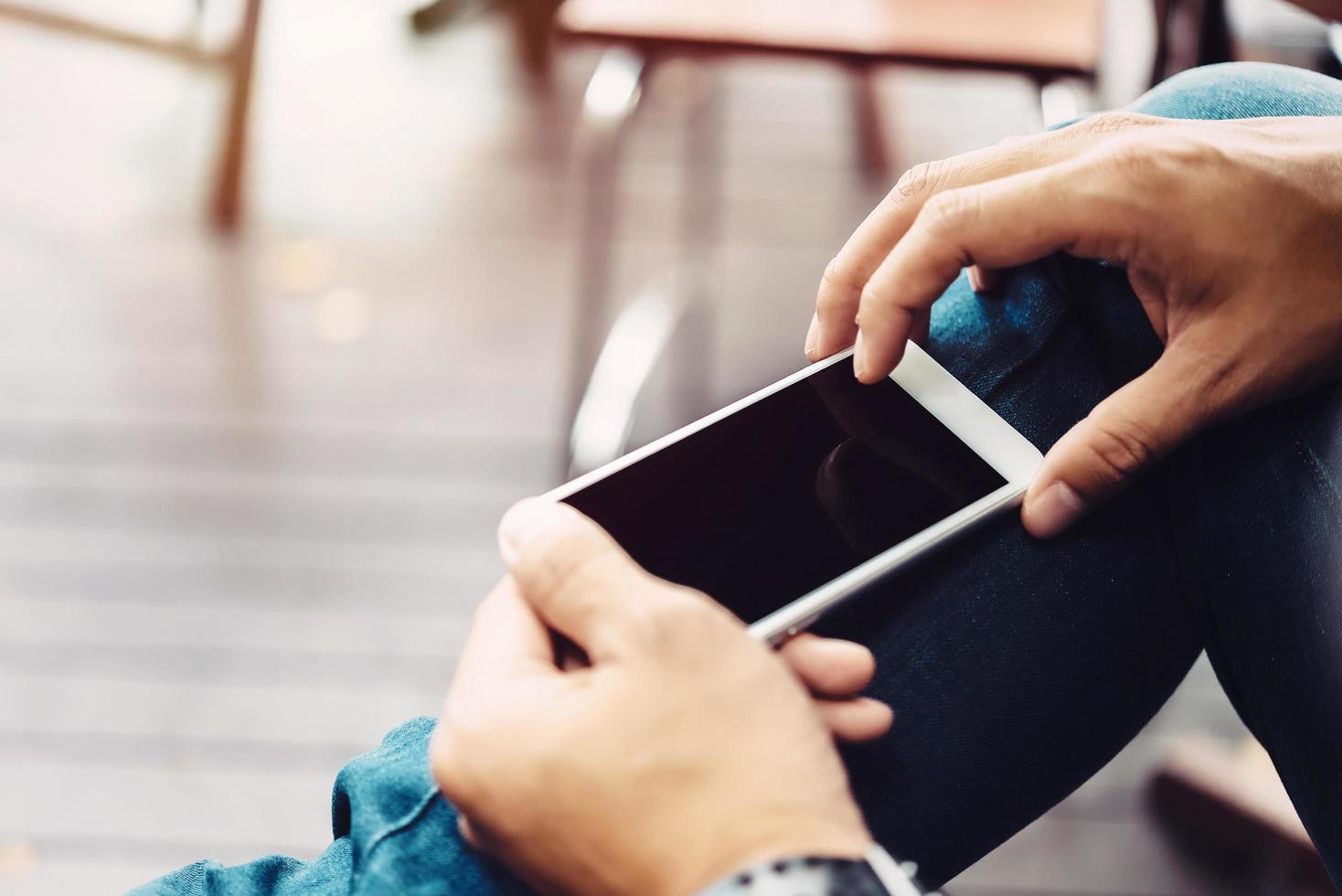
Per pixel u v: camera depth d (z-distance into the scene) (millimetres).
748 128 1905
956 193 453
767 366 1590
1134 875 1149
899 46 1005
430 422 1513
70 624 1325
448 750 337
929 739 430
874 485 456
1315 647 426
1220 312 439
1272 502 445
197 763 1237
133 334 1567
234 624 1334
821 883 295
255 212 1727
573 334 1611
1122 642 453
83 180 1740
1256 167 439
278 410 1509
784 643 407
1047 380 493
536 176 1820
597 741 319
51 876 1160
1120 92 1016
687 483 452
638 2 1037
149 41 1613
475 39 2018
